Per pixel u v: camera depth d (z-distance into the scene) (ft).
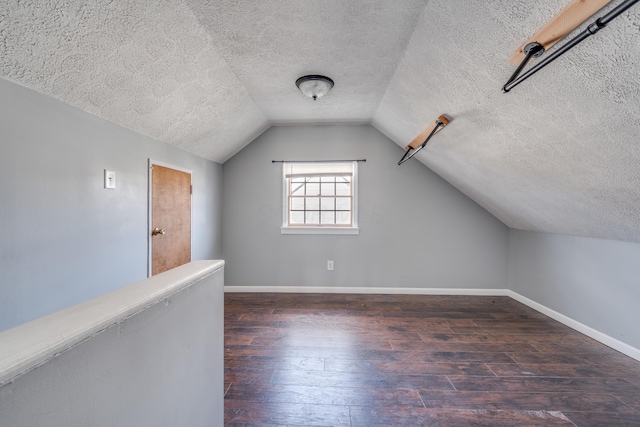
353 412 4.86
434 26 4.62
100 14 3.89
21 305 4.17
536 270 9.83
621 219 5.93
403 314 9.33
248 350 6.92
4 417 1.29
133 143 6.60
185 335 2.95
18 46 3.70
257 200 11.71
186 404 2.97
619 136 4.01
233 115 8.73
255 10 4.64
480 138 6.52
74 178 5.04
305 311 9.56
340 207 11.89
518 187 7.54
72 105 4.96
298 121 11.00
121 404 2.04
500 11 3.56
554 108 4.34
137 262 6.75
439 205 11.43
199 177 9.84
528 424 4.61
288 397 5.23
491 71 4.52
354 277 11.62
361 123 11.28
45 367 1.47
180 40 5.04
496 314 9.39
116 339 1.98
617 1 2.72
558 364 6.37
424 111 7.23
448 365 6.31
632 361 6.49
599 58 3.24
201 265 3.49
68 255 4.92
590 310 7.77
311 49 5.85
